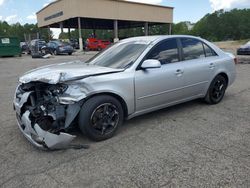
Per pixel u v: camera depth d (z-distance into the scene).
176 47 4.62
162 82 4.26
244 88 7.04
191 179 2.77
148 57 4.17
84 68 3.94
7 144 3.71
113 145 3.61
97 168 3.03
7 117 4.93
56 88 3.41
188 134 3.94
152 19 41.69
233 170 2.92
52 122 3.45
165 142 3.68
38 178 2.85
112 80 3.68
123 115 3.99
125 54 4.32
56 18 38.59
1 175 2.93
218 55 5.42
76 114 3.46
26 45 28.34
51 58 20.81
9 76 10.68
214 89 5.37
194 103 5.56
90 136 3.62
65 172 2.96
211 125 4.29
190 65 4.71
